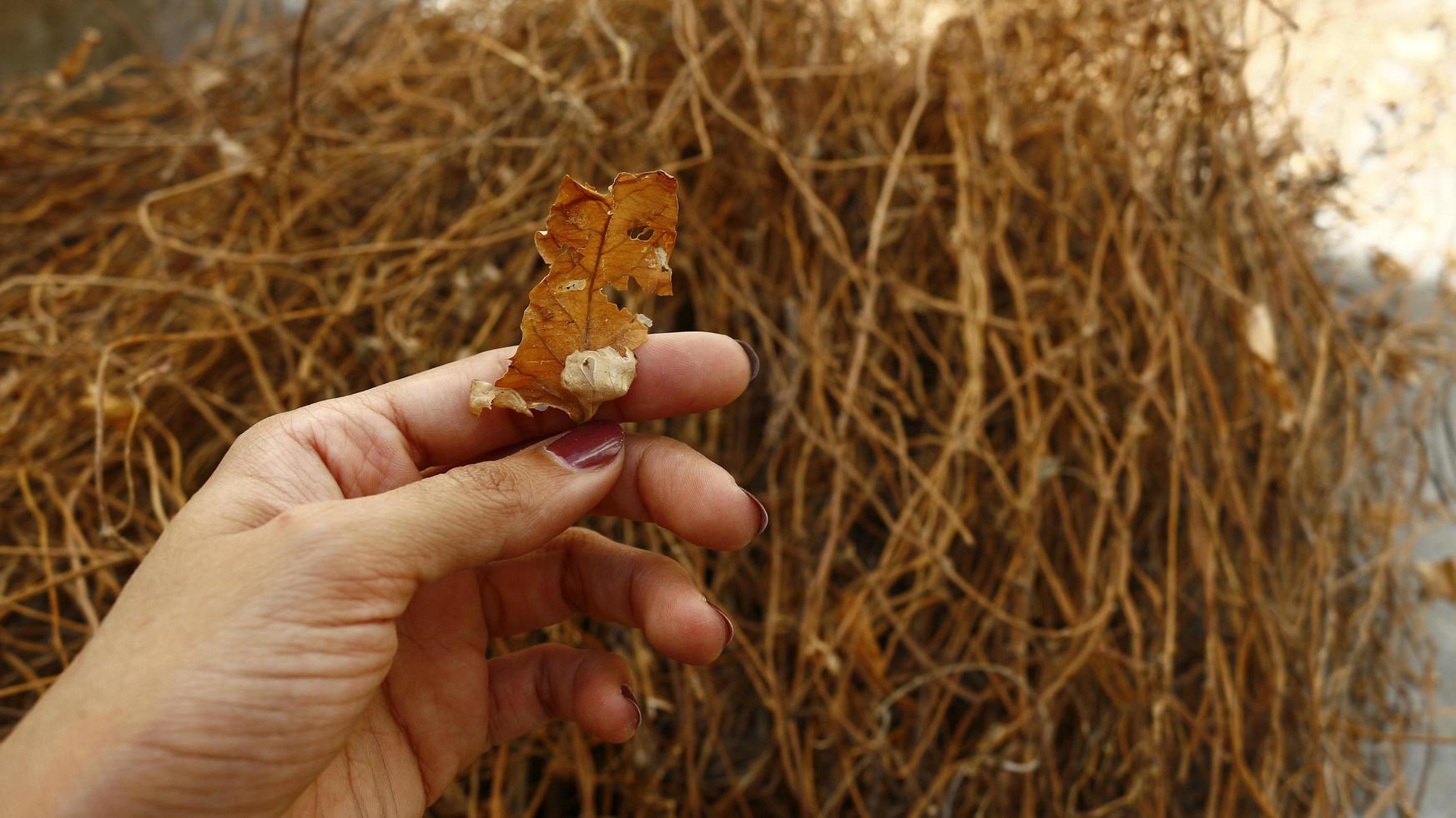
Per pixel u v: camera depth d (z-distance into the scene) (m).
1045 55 0.47
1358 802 0.42
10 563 0.39
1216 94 0.42
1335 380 0.47
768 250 0.44
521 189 0.43
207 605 0.24
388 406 0.28
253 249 0.44
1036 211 0.45
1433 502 0.47
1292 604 0.41
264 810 0.24
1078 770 0.40
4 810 0.23
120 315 0.45
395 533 0.25
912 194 0.43
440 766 0.29
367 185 0.49
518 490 0.25
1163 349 0.42
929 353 0.42
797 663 0.38
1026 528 0.39
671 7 0.47
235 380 0.43
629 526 0.39
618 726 0.30
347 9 0.61
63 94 0.57
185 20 0.68
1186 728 0.41
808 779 0.38
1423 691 0.45
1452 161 0.55
